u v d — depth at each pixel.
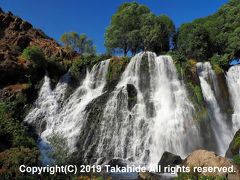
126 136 29.95
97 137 29.78
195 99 32.97
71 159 18.59
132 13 54.44
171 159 22.30
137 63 36.31
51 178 15.97
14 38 41.50
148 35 50.59
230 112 35.09
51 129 31.92
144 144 29.17
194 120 31.39
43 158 21.09
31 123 32.25
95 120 30.91
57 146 20.09
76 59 38.84
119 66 36.81
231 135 32.75
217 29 52.28
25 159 19.09
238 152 24.80
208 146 30.19
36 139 29.83
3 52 36.72
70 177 16.27
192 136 30.34
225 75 37.66
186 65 35.34
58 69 37.62
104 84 35.97
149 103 32.44
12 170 17.25
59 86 36.47
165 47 53.22
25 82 35.59
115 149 29.16
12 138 23.08
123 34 52.62
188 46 48.97
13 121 26.22
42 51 38.34
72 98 35.19
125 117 31.03
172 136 29.83
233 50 46.78
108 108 31.56
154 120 30.94
